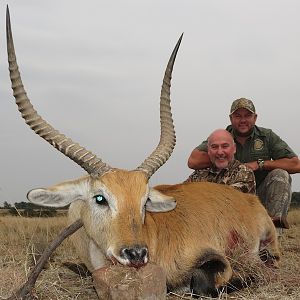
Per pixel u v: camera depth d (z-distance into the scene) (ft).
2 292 6.79
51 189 6.48
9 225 13.91
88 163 6.52
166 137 7.21
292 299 6.68
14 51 6.39
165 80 7.40
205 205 7.67
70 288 7.45
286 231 15.40
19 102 6.57
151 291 5.84
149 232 6.86
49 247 6.58
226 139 9.07
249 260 7.57
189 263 7.06
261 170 10.37
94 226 6.44
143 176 6.53
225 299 6.81
